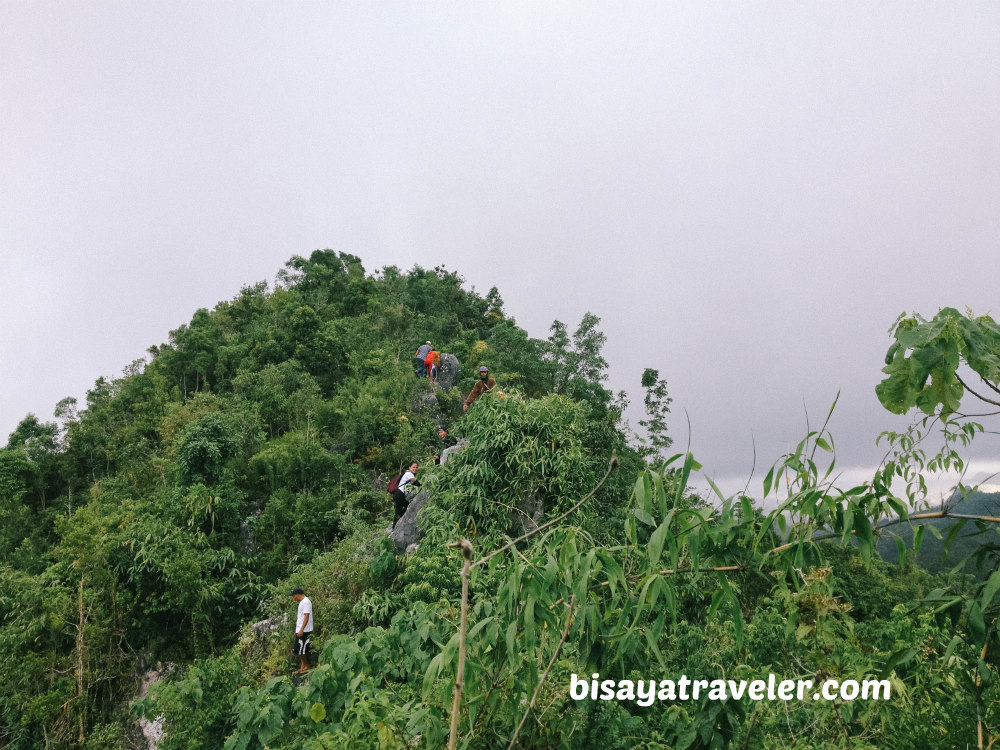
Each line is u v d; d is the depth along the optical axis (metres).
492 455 8.16
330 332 26.81
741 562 1.79
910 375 1.66
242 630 9.73
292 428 19.12
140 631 10.19
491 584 3.74
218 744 5.72
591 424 9.61
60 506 20.56
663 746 2.35
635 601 1.81
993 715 1.89
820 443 1.76
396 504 11.07
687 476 1.72
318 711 3.08
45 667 9.02
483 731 2.10
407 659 3.26
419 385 21.52
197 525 12.19
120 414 24.39
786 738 2.85
